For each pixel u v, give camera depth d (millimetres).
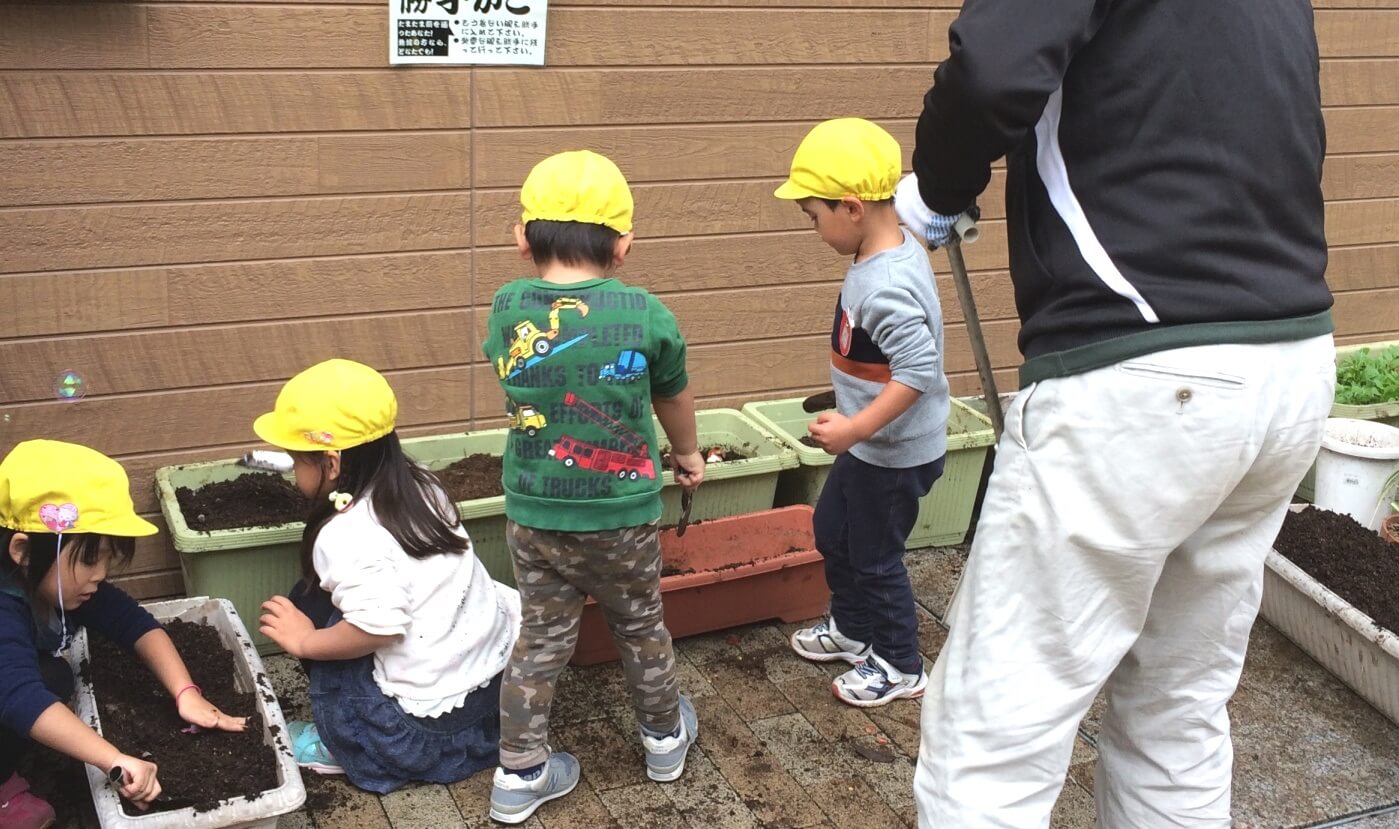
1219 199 1931
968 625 2141
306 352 3438
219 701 2783
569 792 2814
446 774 2828
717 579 3340
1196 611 2236
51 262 3123
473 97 3406
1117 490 1975
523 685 2654
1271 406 1971
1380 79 4480
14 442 3197
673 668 2809
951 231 2193
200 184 3207
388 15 3252
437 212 3463
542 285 2576
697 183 3732
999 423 2420
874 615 3166
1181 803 2346
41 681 2424
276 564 3223
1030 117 1859
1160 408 1935
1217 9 1938
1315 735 3174
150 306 3244
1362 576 3455
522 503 2600
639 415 2596
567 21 3443
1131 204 1961
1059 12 1837
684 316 3850
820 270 3975
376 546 2711
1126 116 1950
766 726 3092
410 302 3512
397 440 2842
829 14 3723
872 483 3000
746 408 3994
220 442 3414
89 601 2711
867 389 2932
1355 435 4109
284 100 3225
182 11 3074
